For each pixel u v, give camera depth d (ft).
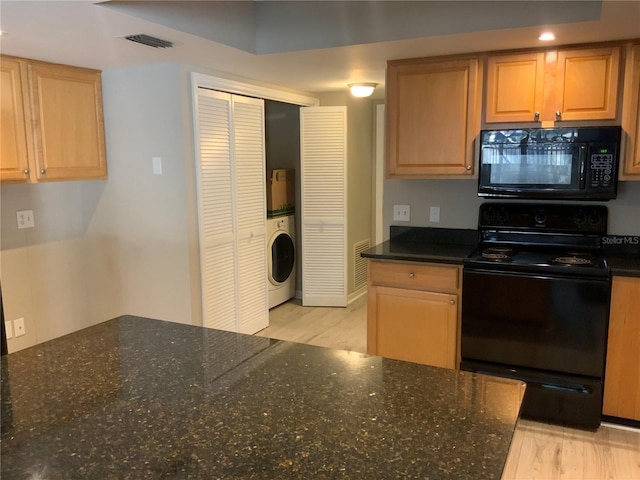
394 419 3.61
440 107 10.14
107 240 12.27
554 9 7.80
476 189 10.98
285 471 3.01
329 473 2.99
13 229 11.01
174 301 11.68
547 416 9.05
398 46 9.26
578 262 8.93
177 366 4.60
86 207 12.38
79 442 3.37
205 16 8.57
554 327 8.74
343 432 3.44
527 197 9.55
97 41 8.62
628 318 8.45
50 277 11.83
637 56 8.66
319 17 9.40
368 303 10.25
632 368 8.57
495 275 9.02
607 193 9.00
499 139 9.59
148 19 7.47
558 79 9.20
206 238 11.79
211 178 11.82
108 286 12.46
